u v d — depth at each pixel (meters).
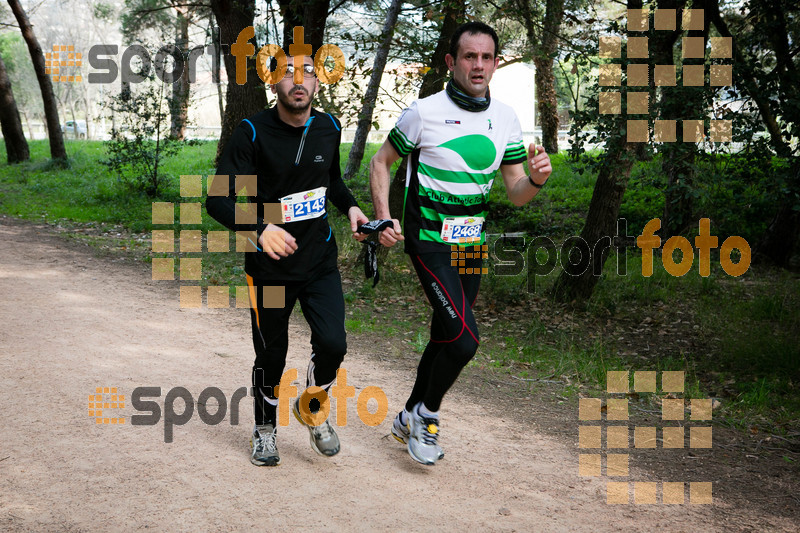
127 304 7.11
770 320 8.46
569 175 17.48
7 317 6.14
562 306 8.87
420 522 3.03
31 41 20.59
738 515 3.47
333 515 3.03
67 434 3.71
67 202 15.34
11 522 2.78
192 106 18.62
